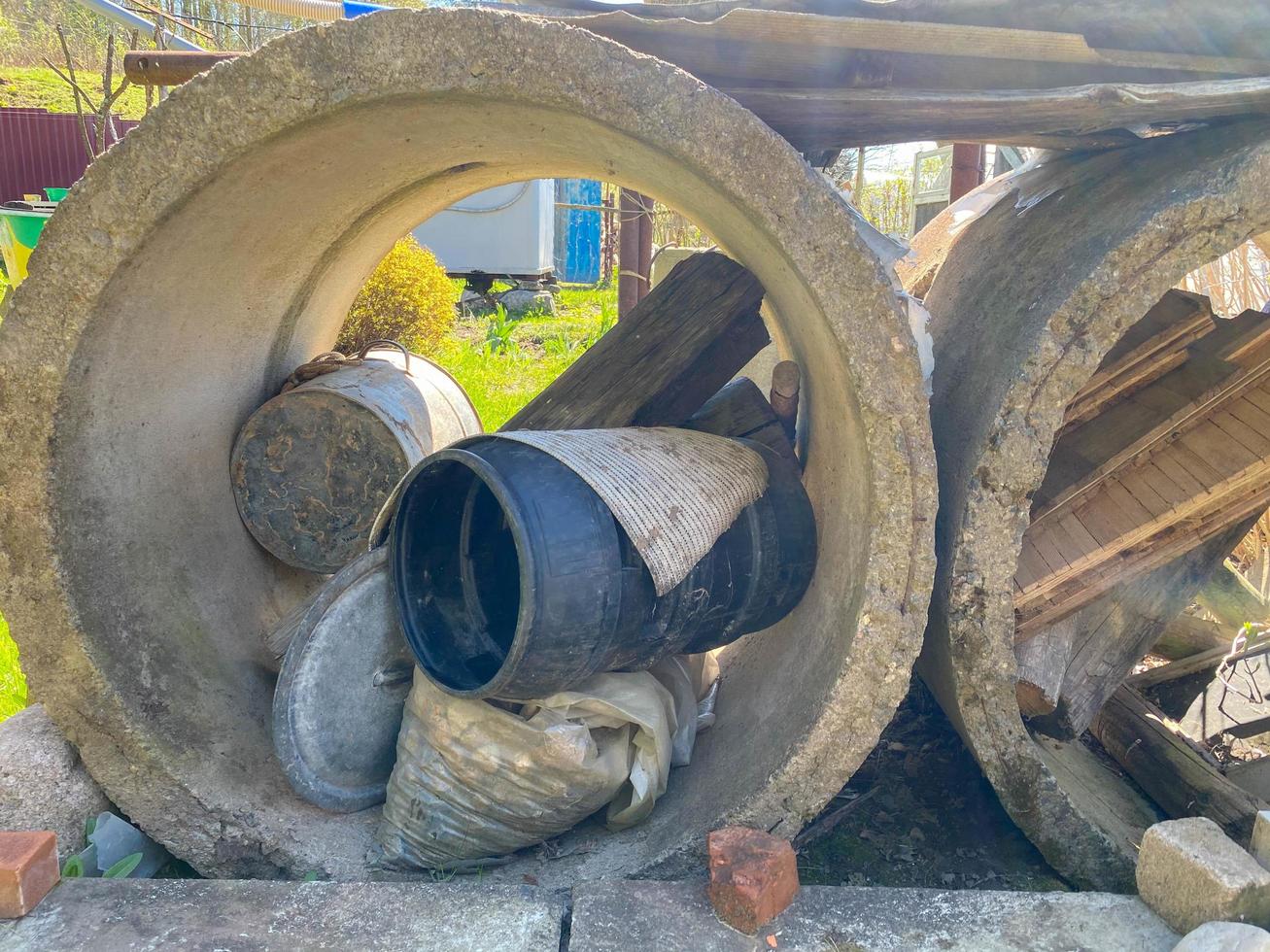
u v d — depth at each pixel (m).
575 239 20.62
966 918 2.05
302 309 3.92
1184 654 4.04
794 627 3.04
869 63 2.71
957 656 2.52
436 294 9.31
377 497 3.62
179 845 2.66
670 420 3.42
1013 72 2.75
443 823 2.62
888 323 2.24
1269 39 2.53
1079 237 2.67
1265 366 2.87
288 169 2.71
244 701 3.02
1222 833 2.06
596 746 2.56
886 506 2.31
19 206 7.85
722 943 1.97
